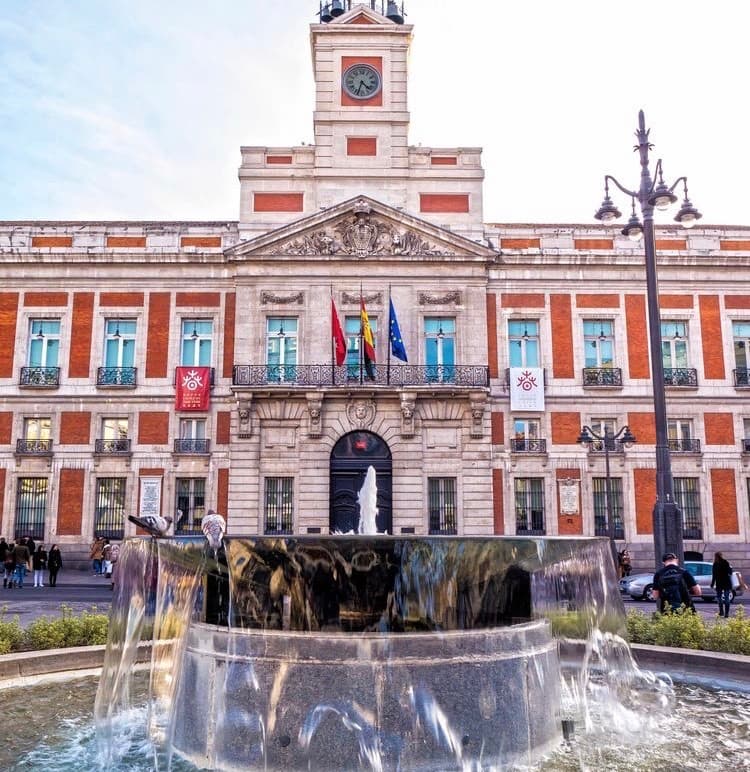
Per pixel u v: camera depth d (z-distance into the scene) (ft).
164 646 23.13
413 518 96.63
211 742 20.39
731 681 27.58
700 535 99.19
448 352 101.24
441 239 101.45
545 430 100.37
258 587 20.79
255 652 20.21
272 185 104.32
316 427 97.40
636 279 103.55
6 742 21.89
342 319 100.89
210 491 97.96
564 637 24.66
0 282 102.32
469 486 97.66
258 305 100.42
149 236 103.24
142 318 101.86
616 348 102.68
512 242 104.32
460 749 19.62
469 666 20.24
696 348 103.19
